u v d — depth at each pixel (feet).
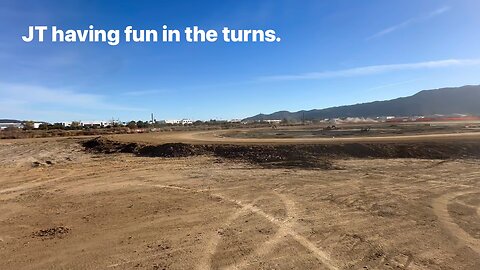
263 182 54.85
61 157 95.45
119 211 41.19
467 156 74.23
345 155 76.43
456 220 35.22
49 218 39.27
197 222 36.35
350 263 26.14
